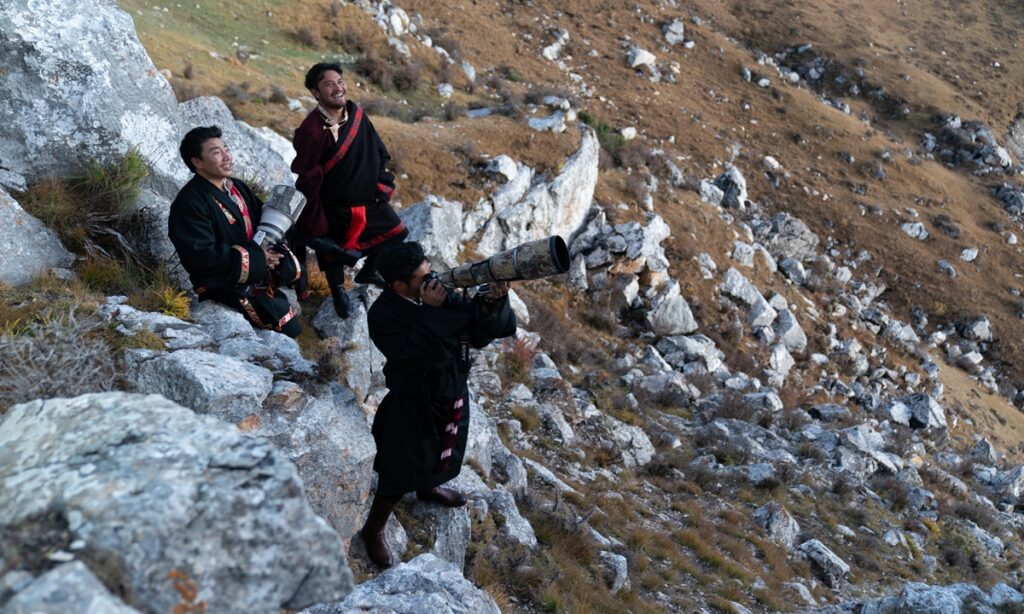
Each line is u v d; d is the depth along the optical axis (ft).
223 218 13.84
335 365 12.93
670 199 99.91
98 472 5.91
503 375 34.94
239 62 85.35
